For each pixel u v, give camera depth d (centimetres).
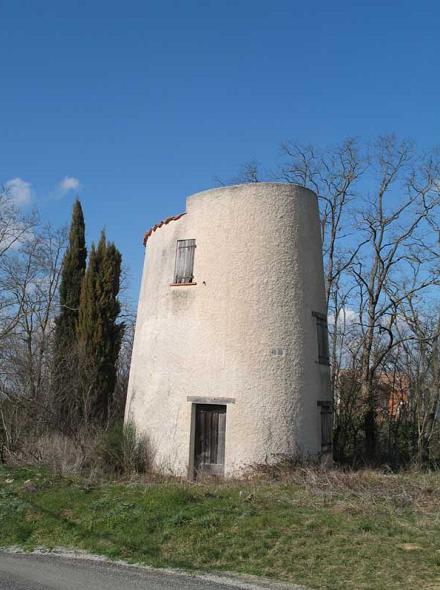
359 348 2723
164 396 1694
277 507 1159
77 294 2800
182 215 1812
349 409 2505
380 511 1122
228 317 1650
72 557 981
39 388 2298
